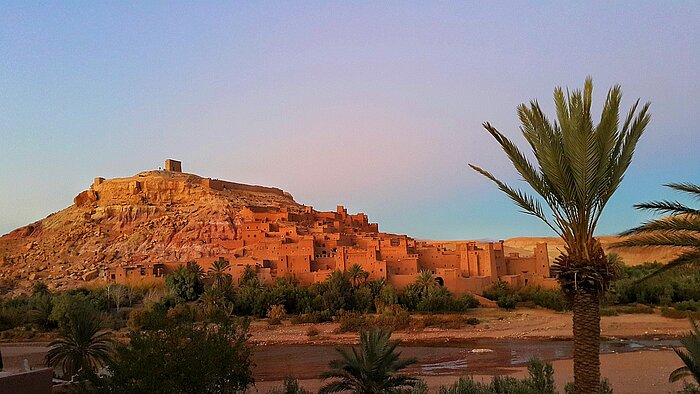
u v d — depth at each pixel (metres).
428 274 72.38
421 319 62.94
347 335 59.81
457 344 54.06
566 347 50.53
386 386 21.47
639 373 35.47
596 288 13.19
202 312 60.81
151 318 16.38
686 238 12.81
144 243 110.06
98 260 107.12
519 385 21.00
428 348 52.12
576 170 12.90
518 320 63.53
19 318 68.50
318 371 41.31
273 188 154.62
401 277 75.88
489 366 41.53
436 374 38.25
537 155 13.89
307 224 109.38
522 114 14.12
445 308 67.62
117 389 14.80
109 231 119.69
